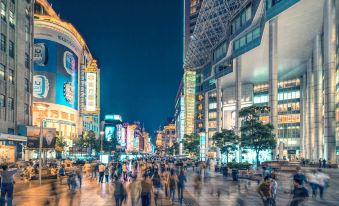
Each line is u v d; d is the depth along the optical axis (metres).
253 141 55.03
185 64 158.62
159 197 25.84
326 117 57.66
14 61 62.06
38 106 36.88
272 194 15.19
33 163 55.94
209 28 109.25
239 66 93.56
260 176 41.19
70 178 27.48
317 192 29.73
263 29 74.25
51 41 151.62
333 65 57.66
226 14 97.69
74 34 168.38
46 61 149.25
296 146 112.12
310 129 96.81
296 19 69.31
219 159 101.94
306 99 110.19
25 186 33.31
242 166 57.31
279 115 118.44
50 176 41.34
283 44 84.81
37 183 36.72
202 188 33.19
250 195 27.19
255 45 81.19
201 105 148.62
